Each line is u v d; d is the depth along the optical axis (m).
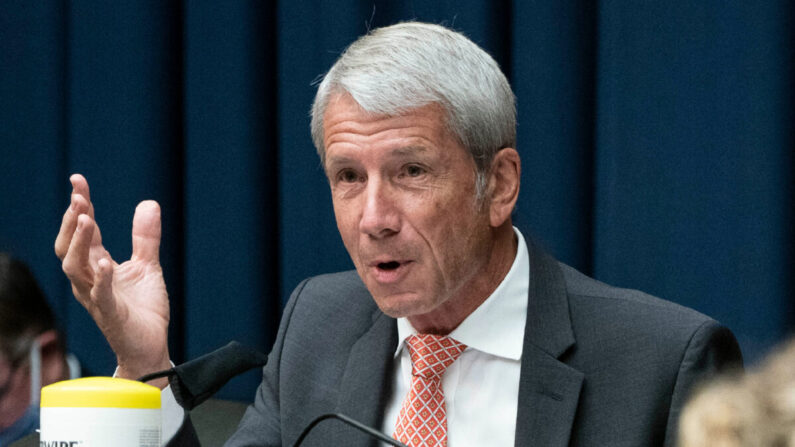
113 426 2.87
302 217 7.39
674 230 6.25
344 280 5.26
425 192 4.01
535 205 6.69
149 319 4.22
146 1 8.13
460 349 4.36
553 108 6.64
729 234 6.13
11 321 3.99
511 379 4.36
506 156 4.26
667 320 4.30
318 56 7.32
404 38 4.04
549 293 4.45
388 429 4.52
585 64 6.63
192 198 7.88
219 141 7.80
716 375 4.16
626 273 6.38
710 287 6.18
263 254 7.80
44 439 2.89
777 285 6.05
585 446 4.11
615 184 6.38
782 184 6.04
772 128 6.03
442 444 4.28
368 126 3.97
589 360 4.27
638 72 6.32
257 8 7.77
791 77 6.04
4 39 8.81
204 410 6.44
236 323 7.77
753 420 1.57
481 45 6.83
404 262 4.08
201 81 7.84
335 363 4.83
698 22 6.17
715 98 6.14
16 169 8.77
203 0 7.82
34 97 8.70
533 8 6.64
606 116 6.40
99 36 8.22
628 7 6.33
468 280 4.28
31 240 8.68
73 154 8.32
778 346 1.70
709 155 6.17
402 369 4.56
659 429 4.10
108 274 3.90
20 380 4.01
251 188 7.76
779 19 6.02
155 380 4.14
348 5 7.20
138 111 8.14
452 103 4.00
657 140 6.28
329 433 4.61
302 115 7.38
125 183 8.15
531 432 4.14
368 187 4.01
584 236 6.69
